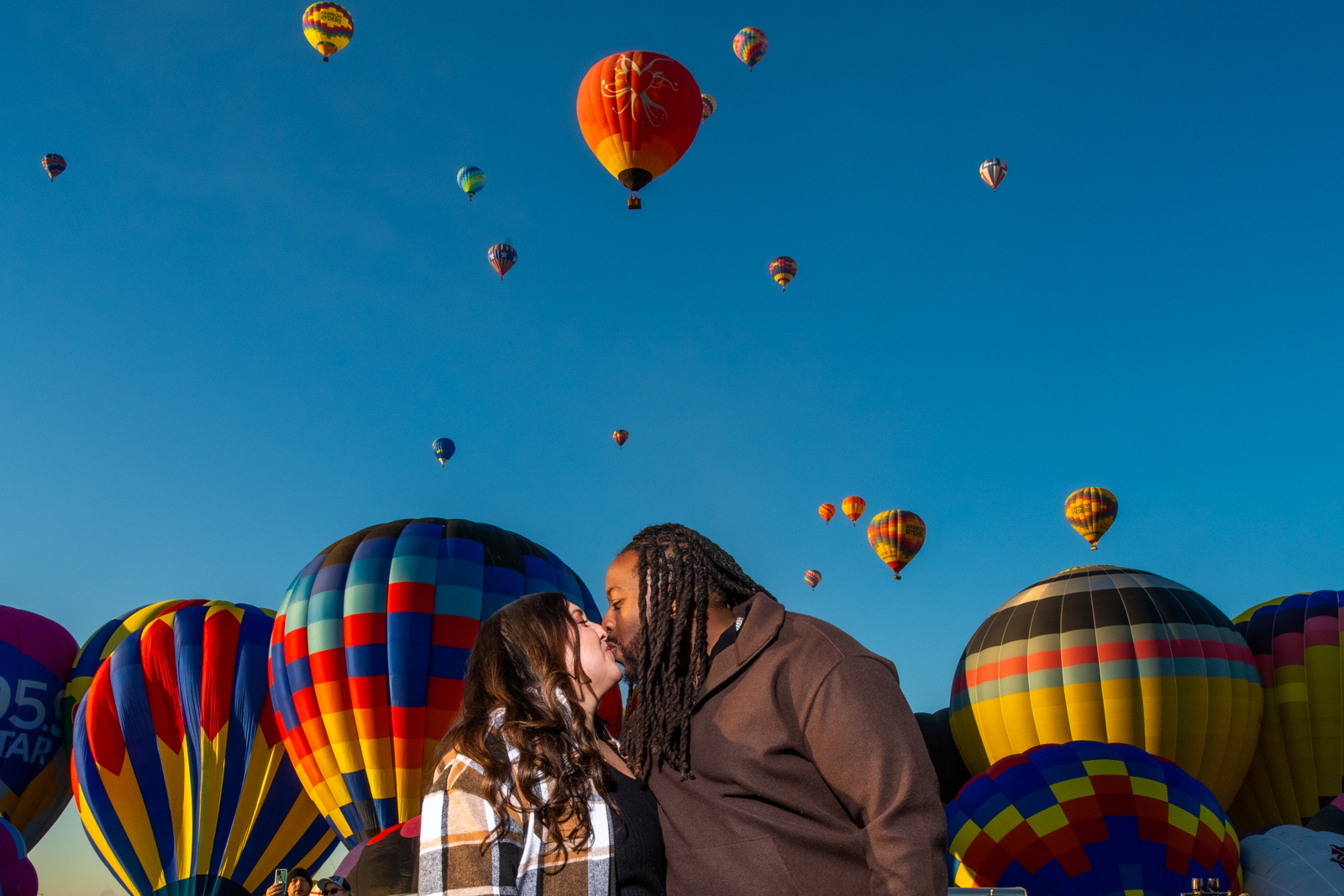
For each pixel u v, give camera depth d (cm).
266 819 1622
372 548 1717
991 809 1256
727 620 237
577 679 233
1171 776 1239
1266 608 2020
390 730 1578
